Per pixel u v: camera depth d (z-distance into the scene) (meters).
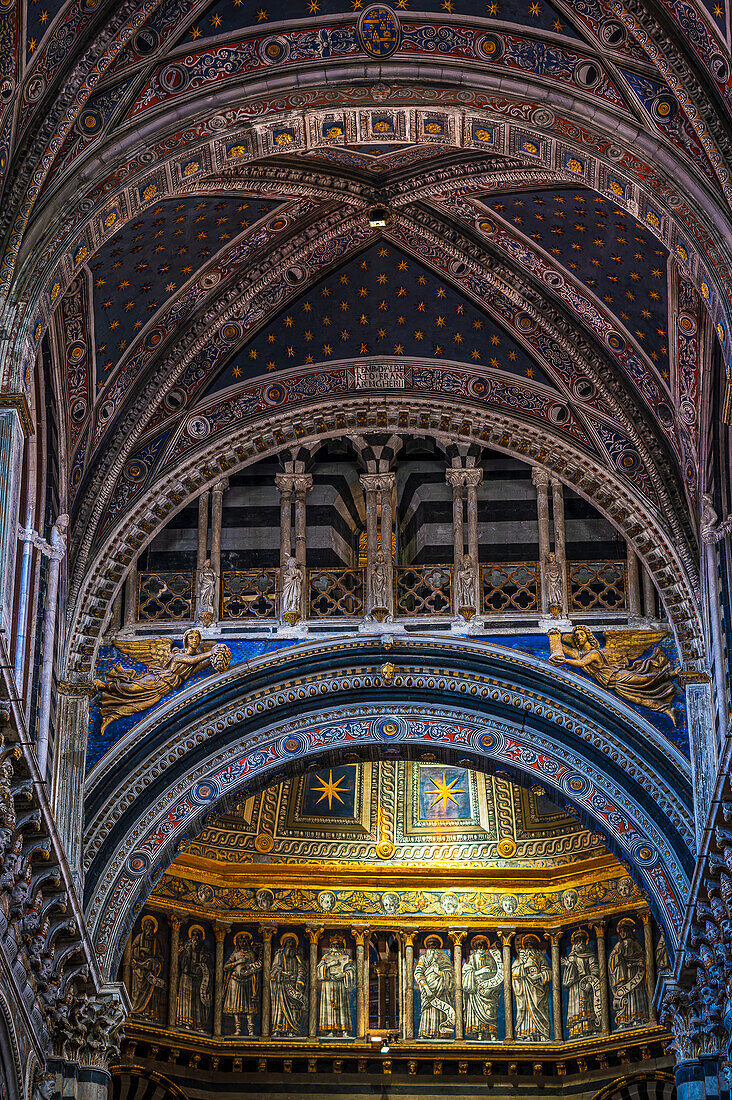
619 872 34.94
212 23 22.59
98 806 27.20
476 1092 34.34
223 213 26.48
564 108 22.98
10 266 21.83
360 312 28.81
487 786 36.31
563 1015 34.69
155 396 27.98
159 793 27.58
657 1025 33.41
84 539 27.70
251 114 23.62
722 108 21.84
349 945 35.38
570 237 26.72
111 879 26.95
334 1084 34.34
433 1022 34.75
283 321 28.70
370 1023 34.84
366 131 24.44
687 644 27.58
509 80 23.12
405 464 29.75
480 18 22.89
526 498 29.08
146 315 27.30
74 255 23.11
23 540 24.42
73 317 25.84
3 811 20.48
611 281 26.86
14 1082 22.23
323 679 28.20
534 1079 34.41
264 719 28.11
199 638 28.27
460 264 27.83
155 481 28.58
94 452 27.62
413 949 35.41
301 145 24.53
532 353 28.55
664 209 22.66
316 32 23.08
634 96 22.48
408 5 22.89
